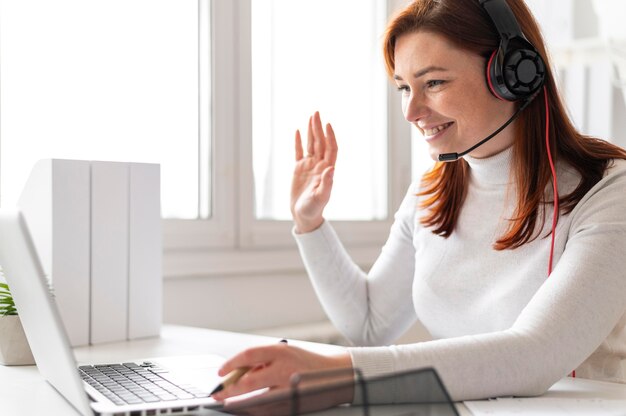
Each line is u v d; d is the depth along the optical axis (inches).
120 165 59.5
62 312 56.0
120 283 59.6
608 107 119.6
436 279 54.6
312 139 62.5
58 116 67.0
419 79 48.4
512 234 49.2
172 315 74.3
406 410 27.8
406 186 100.8
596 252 40.8
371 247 94.9
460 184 54.5
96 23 69.6
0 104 63.3
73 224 56.6
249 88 81.7
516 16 48.8
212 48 78.4
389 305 62.1
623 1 98.2
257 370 33.4
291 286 86.0
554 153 48.7
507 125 48.4
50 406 37.6
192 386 38.7
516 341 37.6
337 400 26.7
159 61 74.8
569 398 37.8
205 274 76.2
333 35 92.0
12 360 50.0
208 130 78.8
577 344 38.3
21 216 33.1
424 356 36.3
